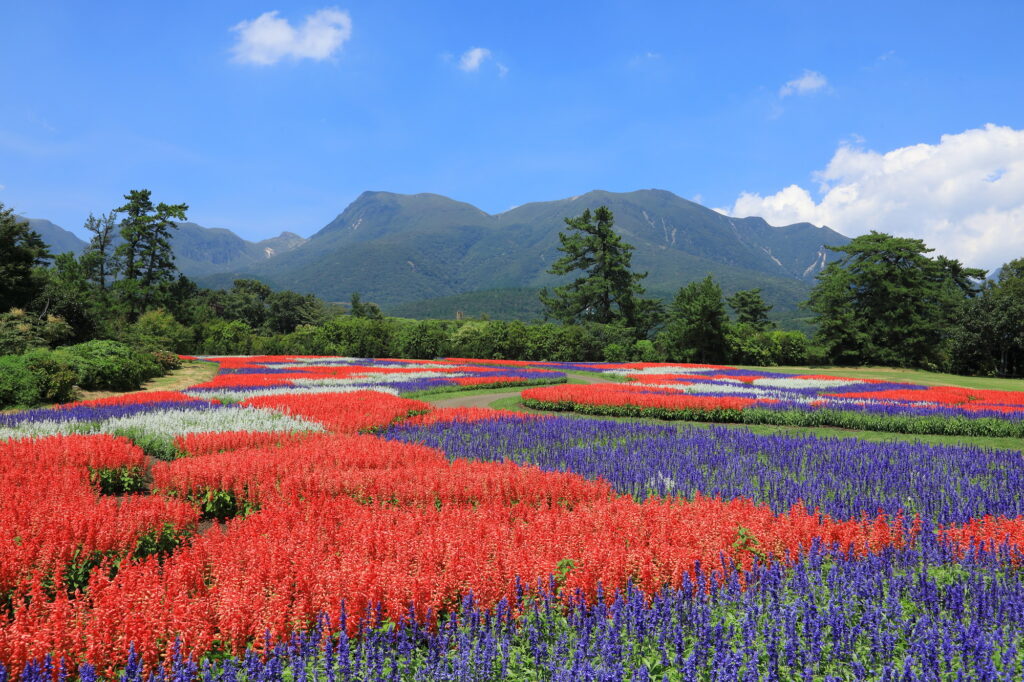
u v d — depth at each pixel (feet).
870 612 16.20
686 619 16.21
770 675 13.56
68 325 114.42
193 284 290.15
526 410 77.10
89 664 13.66
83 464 34.86
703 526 22.93
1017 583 18.98
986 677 13.44
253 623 15.94
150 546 24.17
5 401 67.82
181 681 13.65
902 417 61.98
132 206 256.93
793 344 198.59
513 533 22.77
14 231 134.00
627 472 37.06
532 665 14.75
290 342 210.79
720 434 52.42
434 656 14.75
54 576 19.77
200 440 42.22
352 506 27.40
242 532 23.40
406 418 60.49
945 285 224.94
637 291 254.68
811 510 28.43
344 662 14.39
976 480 36.29
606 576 18.40
